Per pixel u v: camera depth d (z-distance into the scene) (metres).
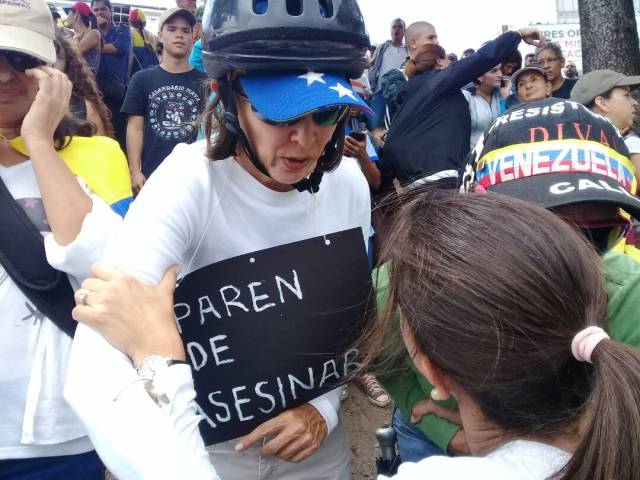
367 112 1.14
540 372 0.79
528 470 0.79
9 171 1.47
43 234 1.44
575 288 0.80
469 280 0.80
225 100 1.20
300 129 1.14
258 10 1.14
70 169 1.44
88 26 4.83
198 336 1.29
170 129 4.05
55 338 1.44
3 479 1.47
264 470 1.38
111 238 1.39
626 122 3.85
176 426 0.96
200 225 1.24
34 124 1.40
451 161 3.38
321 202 1.35
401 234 0.92
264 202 1.28
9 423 1.44
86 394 0.98
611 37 4.84
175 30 3.98
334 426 1.38
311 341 1.31
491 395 0.83
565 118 1.25
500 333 0.78
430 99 3.45
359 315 1.34
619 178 1.18
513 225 0.83
